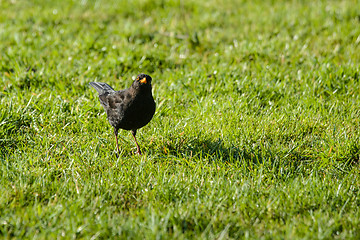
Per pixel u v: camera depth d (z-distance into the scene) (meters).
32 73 12.03
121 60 13.23
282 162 8.50
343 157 8.52
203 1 19.92
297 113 10.41
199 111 10.58
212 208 6.82
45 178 7.59
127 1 19.88
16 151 8.66
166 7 19.25
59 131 9.40
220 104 10.86
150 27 16.84
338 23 16.19
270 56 13.61
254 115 10.49
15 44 14.84
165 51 14.57
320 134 9.62
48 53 14.01
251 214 6.70
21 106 10.21
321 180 7.71
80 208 6.70
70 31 16.27
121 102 8.54
